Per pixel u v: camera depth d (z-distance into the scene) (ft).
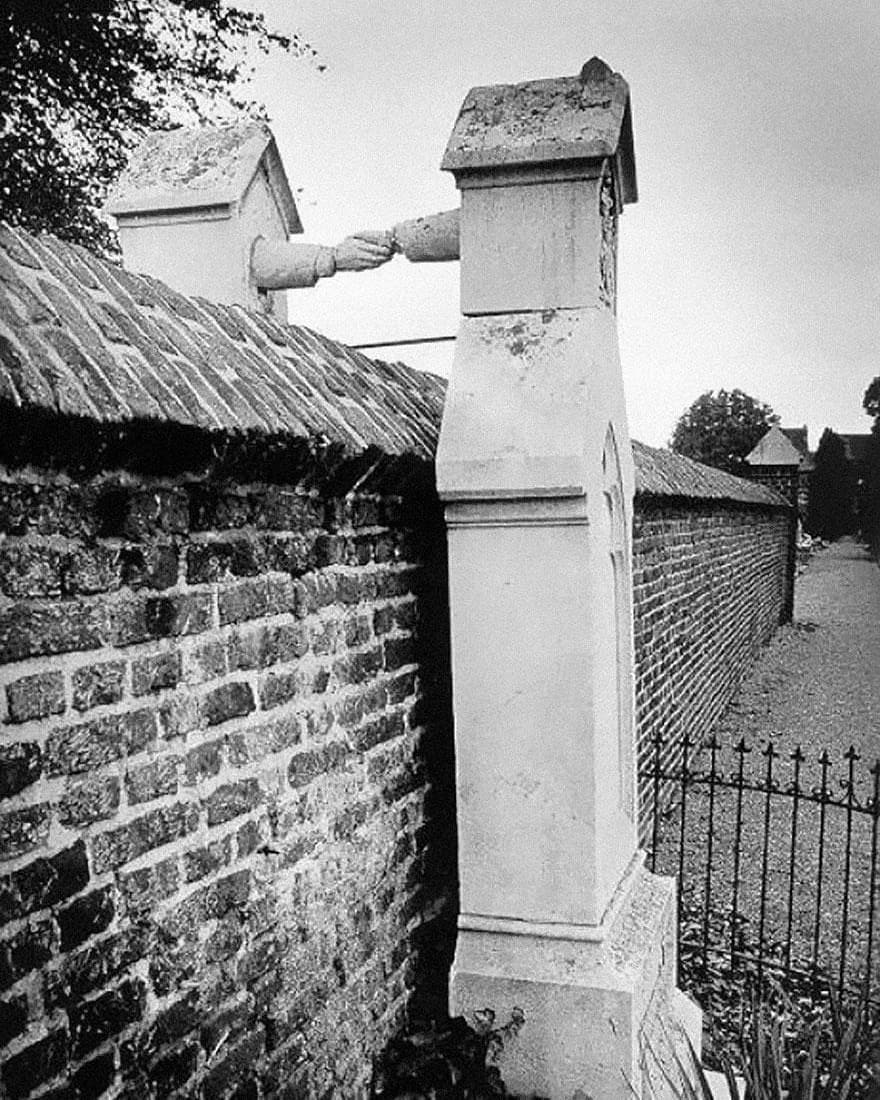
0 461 6.30
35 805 6.70
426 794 12.54
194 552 8.18
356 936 10.79
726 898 21.30
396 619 11.73
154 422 7.20
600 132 11.26
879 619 75.51
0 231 8.29
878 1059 13.55
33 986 6.70
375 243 13.17
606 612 12.28
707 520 35.55
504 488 11.25
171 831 7.97
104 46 29.60
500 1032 11.71
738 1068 14.55
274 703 9.29
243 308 11.58
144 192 13.67
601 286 12.05
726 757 34.12
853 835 25.73
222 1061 8.58
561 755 11.54
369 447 10.10
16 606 6.52
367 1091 10.94
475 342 11.89
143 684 7.65
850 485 190.08
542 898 11.74
